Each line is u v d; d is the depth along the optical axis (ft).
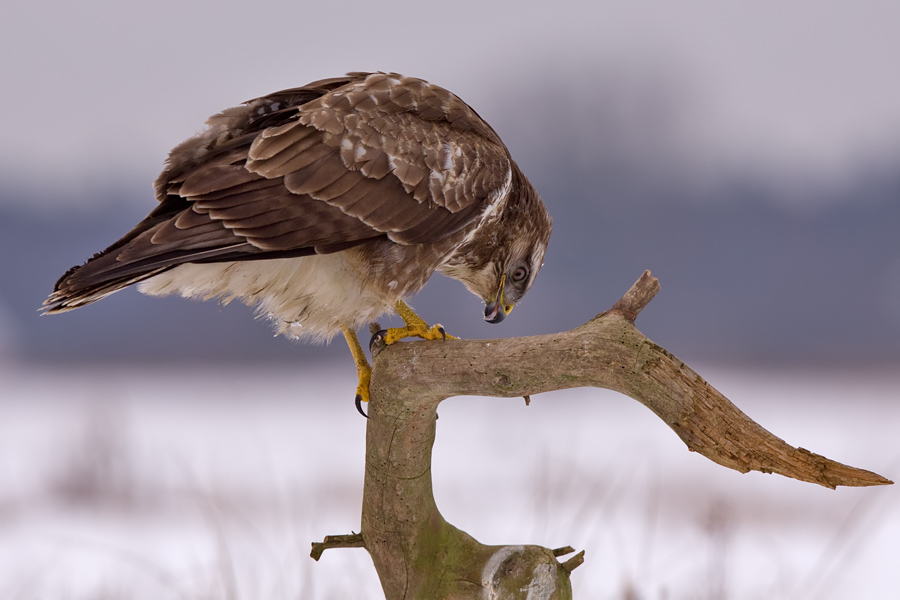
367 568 30.76
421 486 19.11
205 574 30.63
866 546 38.68
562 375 16.57
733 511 39.68
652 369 15.87
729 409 15.52
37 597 32.17
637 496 43.47
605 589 30.27
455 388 17.52
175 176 21.11
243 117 21.99
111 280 19.67
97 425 57.77
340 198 20.79
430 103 22.90
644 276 17.25
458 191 22.20
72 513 43.65
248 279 21.99
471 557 19.49
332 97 21.75
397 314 22.70
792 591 31.78
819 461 15.06
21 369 139.13
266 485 46.91
